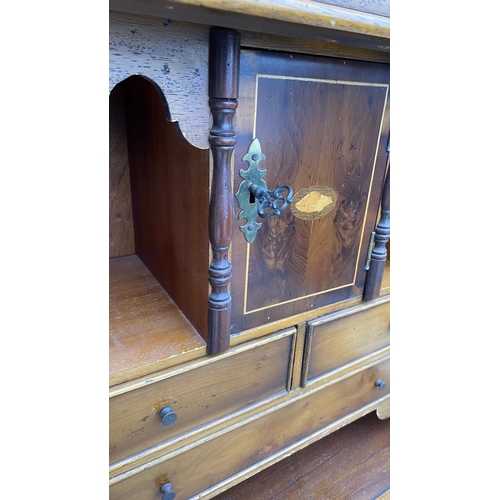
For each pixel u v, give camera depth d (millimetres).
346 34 546
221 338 716
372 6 550
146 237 961
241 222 671
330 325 903
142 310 815
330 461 1166
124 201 1021
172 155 716
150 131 794
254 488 1072
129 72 492
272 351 831
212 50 534
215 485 881
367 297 940
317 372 943
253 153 630
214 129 573
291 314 833
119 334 739
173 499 812
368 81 710
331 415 1055
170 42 506
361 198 817
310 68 633
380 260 904
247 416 856
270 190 631
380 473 1135
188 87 537
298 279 805
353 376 1045
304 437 1019
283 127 646
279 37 583
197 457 816
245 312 759
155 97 733
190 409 762
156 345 714
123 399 670
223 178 600
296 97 639
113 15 464
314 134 688
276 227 720
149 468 751
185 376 723
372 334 1021
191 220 691
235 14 448
